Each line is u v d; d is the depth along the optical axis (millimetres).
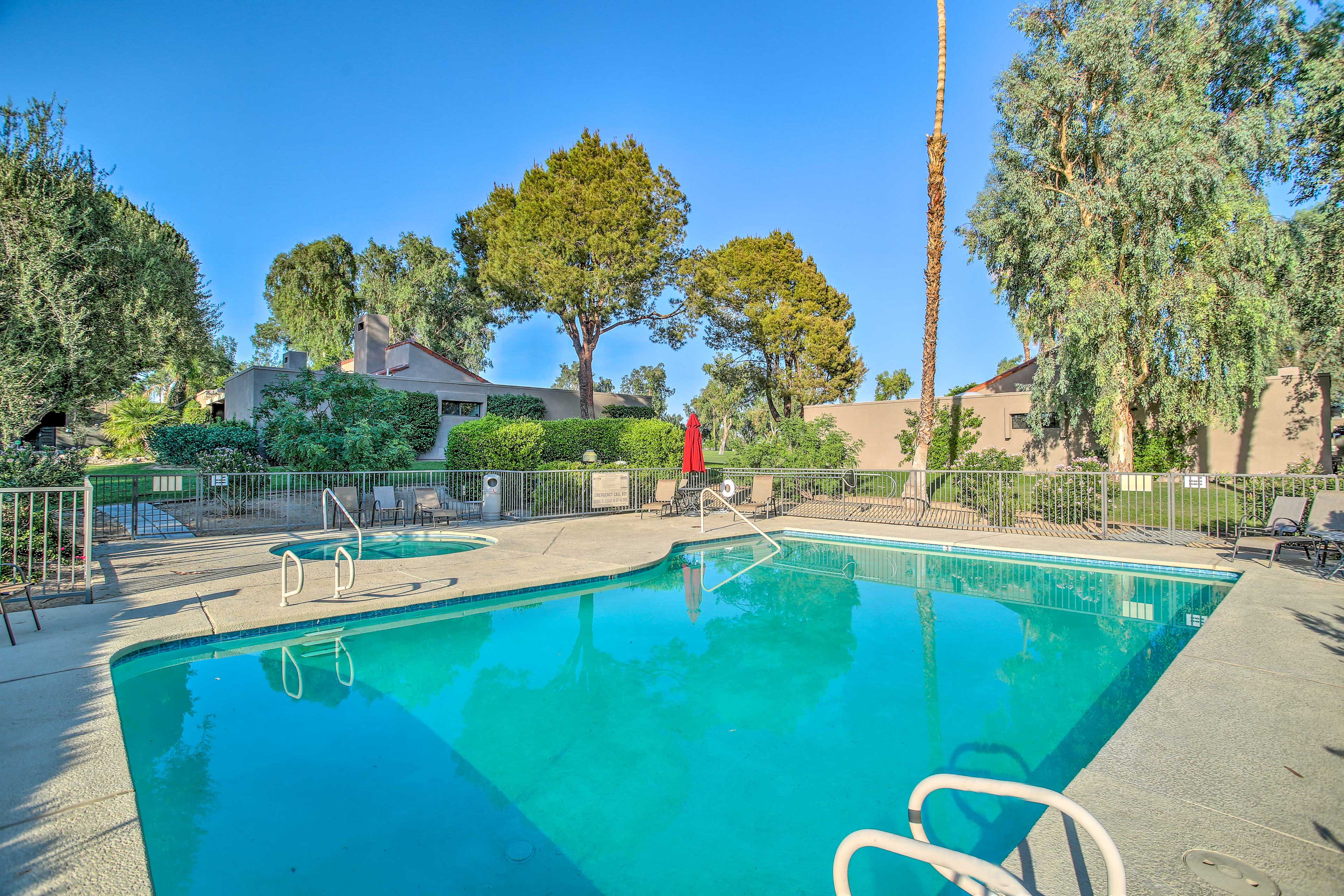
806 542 11633
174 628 5301
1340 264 12406
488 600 7020
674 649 5762
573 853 2885
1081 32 13062
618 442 21188
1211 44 12344
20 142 12070
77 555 8156
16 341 11570
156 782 3445
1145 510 12664
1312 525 7883
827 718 4332
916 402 19750
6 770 2883
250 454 17125
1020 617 6738
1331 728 3311
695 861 2822
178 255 16547
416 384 24047
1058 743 3932
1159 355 13078
